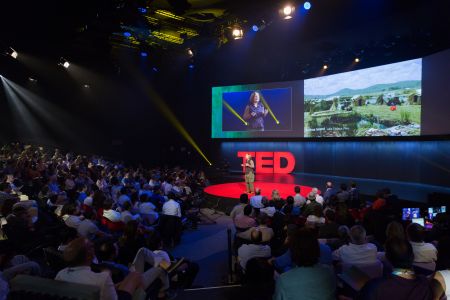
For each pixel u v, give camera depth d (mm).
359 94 16516
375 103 15805
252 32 17984
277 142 21688
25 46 17016
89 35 15352
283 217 7062
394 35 15945
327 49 18953
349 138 16891
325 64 18344
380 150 17031
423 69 13828
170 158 24594
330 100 17797
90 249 2850
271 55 20938
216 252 8383
